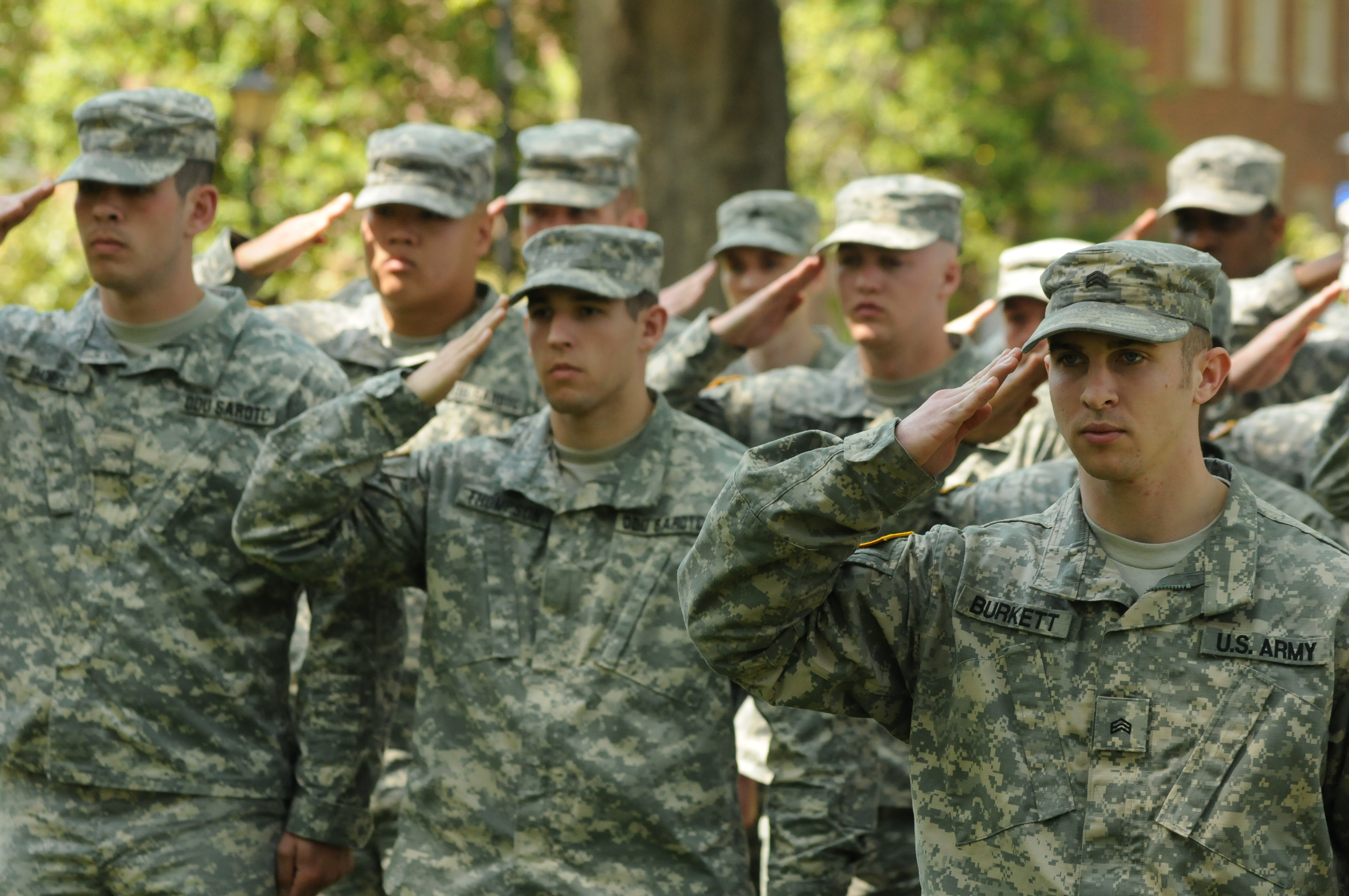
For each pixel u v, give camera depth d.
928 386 18.11
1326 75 114.44
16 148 58.97
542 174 20.92
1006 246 70.25
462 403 17.91
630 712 13.93
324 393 15.77
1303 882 9.62
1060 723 10.05
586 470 14.62
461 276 18.27
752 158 37.38
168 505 15.23
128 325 15.66
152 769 15.05
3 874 15.09
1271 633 9.80
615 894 13.69
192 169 15.82
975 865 10.17
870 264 17.91
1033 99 73.38
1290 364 19.30
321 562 14.23
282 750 15.67
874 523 9.95
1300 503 14.71
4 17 58.34
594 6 37.59
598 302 14.45
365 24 56.56
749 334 17.17
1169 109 105.12
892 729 11.06
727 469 14.66
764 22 37.72
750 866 14.57
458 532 14.54
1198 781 9.73
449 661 14.37
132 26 53.59
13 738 15.14
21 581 15.36
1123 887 9.73
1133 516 10.15
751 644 10.39
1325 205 114.50
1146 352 9.79
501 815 13.94
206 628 15.26
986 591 10.45
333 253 54.16
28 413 15.54
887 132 70.38
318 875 15.42
